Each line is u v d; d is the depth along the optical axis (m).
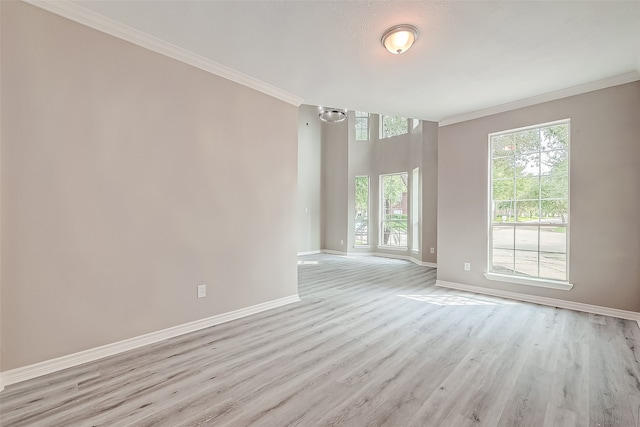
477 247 4.27
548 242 3.70
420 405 1.74
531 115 3.77
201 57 2.83
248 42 2.58
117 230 2.38
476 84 3.36
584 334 2.75
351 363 2.23
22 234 1.97
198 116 2.88
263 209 3.48
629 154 3.14
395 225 8.02
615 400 1.78
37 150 2.03
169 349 2.45
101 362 2.22
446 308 3.54
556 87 3.45
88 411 1.67
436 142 6.45
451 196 4.54
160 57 2.62
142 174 2.51
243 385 1.93
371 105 4.05
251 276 3.35
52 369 2.07
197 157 2.88
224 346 2.51
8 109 1.93
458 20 2.22
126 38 2.41
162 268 2.63
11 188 1.94
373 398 1.80
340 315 3.30
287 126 3.76
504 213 4.07
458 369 2.14
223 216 3.09
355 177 8.48
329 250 8.83
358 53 2.72
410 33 2.34
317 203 8.86
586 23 2.25
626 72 3.08
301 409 1.70
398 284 4.79
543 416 1.64
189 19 2.27
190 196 2.82
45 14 2.05
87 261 2.23
